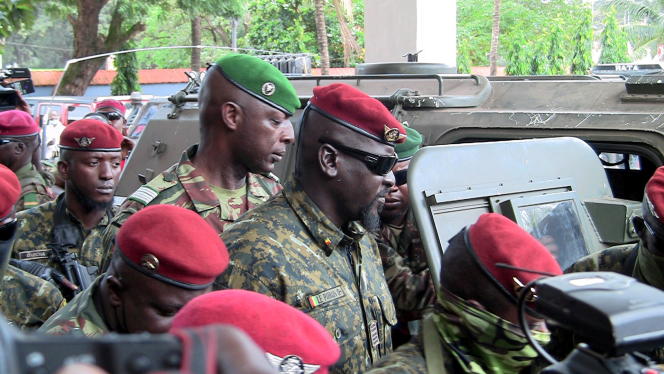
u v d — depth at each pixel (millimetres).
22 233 3684
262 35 20656
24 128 4703
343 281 2406
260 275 2262
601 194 3207
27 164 4785
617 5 22547
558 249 2859
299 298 2277
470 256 1748
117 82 18281
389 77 4559
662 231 2436
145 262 1907
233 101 3102
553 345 1942
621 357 1289
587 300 1292
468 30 25422
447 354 1812
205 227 1995
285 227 2369
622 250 2832
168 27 25578
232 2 17750
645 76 3838
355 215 2428
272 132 3150
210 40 25562
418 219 2518
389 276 3021
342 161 2385
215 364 674
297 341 1441
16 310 2820
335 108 2389
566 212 2953
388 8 10703
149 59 25969
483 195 2705
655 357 1585
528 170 2943
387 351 2539
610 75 4660
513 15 25516
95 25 16922
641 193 4387
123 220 3041
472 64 25828
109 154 3730
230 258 2305
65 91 16906
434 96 4273
